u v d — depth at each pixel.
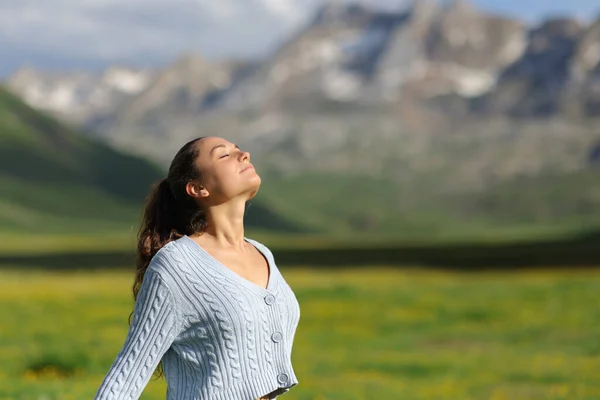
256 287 5.52
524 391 21.53
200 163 5.73
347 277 73.06
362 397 18.41
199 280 5.41
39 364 21.14
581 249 123.00
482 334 36.31
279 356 5.50
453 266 90.88
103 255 128.25
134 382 5.38
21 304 45.81
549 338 34.84
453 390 21.09
